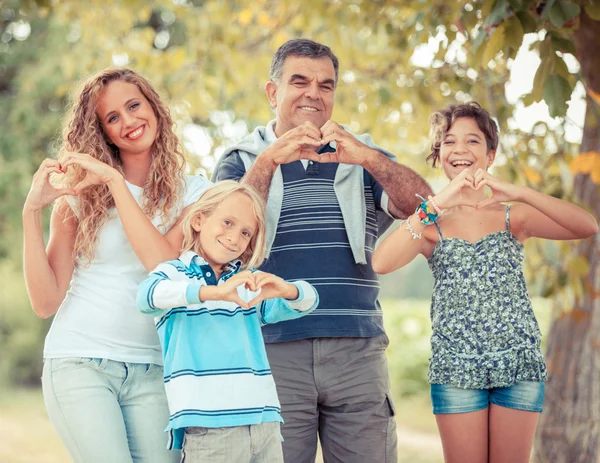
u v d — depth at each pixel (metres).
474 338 4.06
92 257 3.68
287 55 4.58
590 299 6.09
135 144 3.84
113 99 3.82
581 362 6.13
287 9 8.38
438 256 4.24
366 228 4.51
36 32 15.73
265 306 3.63
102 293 3.65
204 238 3.60
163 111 3.96
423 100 7.70
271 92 4.77
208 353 3.38
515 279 4.16
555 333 6.30
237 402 3.34
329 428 4.36
